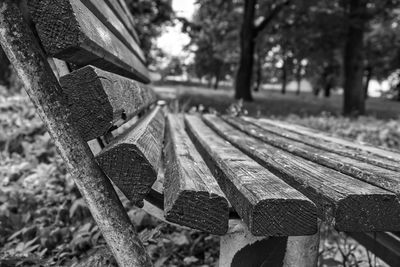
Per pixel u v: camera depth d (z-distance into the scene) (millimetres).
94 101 427
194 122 1205
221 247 515
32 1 390
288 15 5980
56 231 892
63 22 392
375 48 7668
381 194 410
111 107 426
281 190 427
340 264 891
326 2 5312
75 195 1098
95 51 446
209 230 409
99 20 568
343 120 3166
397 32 7691
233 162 570
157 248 850
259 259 514
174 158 607
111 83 470
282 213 394
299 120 3012
